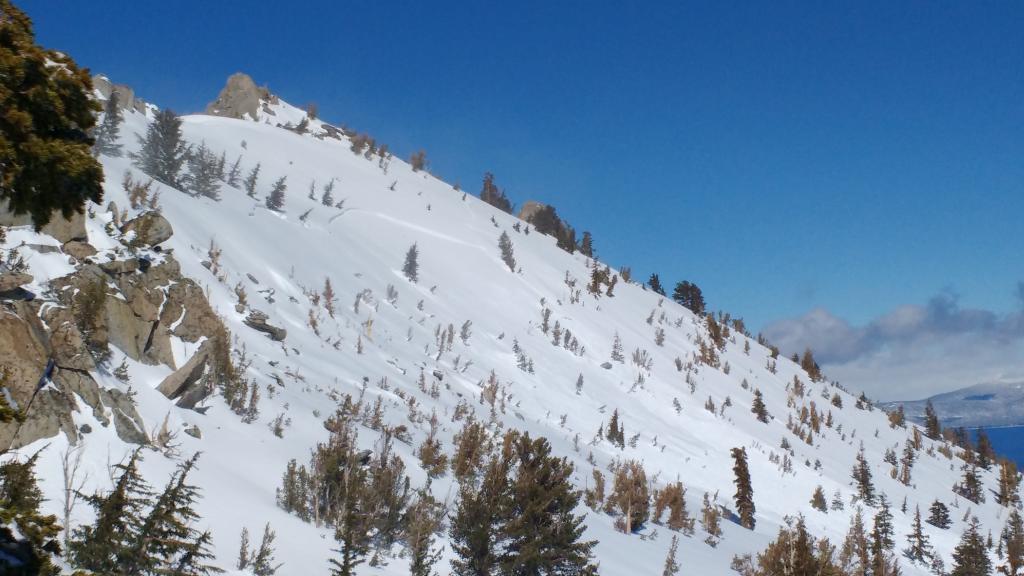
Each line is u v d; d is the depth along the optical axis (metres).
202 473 19.97
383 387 50.72
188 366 24.47
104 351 21.83
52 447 16.09
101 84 106.44
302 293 68.75
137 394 21.97
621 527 39.62
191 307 27.81
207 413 25.66
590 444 73.00
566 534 21.98
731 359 140.88
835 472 92.88
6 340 16.28
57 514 13.79
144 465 17.91
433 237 134.62
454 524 22.19
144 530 10.62
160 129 81.56
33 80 7.72
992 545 79.06
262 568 15.39
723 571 36.22
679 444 85.56
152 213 28.70
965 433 167.25
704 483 75.38
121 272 24.67
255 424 27.48
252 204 95.69
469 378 77.44
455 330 93.75
